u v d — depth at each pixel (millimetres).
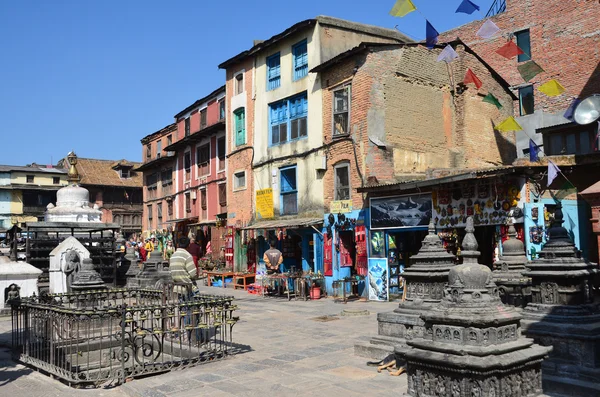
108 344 9492
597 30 24109
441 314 4973
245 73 25062
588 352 5879
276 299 18531
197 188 31812
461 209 15258
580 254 6789
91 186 54594
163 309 8508
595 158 14391
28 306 8844
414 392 5051
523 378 4793
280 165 22312
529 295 8062
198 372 7711
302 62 21688
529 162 14750
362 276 17688
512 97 22531
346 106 19312
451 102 20609
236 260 25141
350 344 9555
